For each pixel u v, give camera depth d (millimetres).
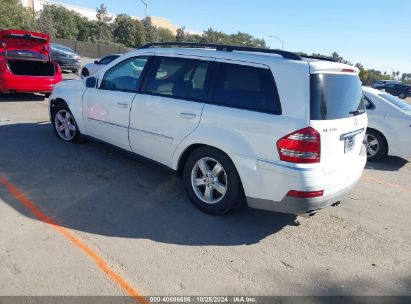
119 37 55500
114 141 5414
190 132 4266
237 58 4078
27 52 10023
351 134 4066
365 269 3576
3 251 3305
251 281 3234
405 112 7301
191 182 4426
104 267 3217
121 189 4812
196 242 3766
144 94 4859
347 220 4609
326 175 3688
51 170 5238
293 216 4516
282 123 3617
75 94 6023
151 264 3330
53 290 2887
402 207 5203
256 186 3818
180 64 4570
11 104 9820
